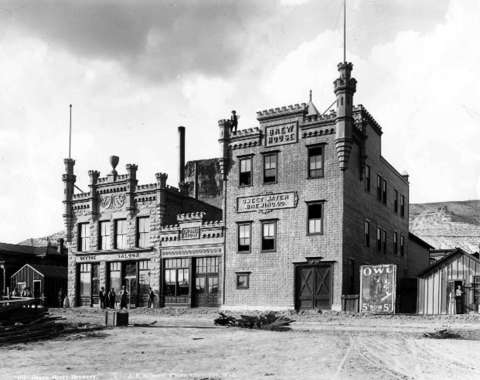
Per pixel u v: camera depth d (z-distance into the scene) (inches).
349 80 1369.3
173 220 1755.7
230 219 1529.3
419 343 757.9
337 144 1359.5
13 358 668.7
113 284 1771.7
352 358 629.6
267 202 1469.0
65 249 2536.9
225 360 628.4
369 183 1568.7
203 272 1584.6
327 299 1341.0
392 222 1817.2
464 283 1246.3
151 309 1561.3
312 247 1379.2
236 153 1544.0
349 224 1384.1
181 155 2237.9
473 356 645.3
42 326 1019.3
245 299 1465.3
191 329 989.8
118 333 934.4
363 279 1251.2
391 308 1200.8
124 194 1779.0
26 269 2069.4
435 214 3956.7
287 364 595.8
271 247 1450.5
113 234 1791.3
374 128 1638.8
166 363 611.8
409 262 2028.8
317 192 1392.7
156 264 1667.1
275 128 1483.8
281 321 1044.5
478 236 3405.5
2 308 1109.7
